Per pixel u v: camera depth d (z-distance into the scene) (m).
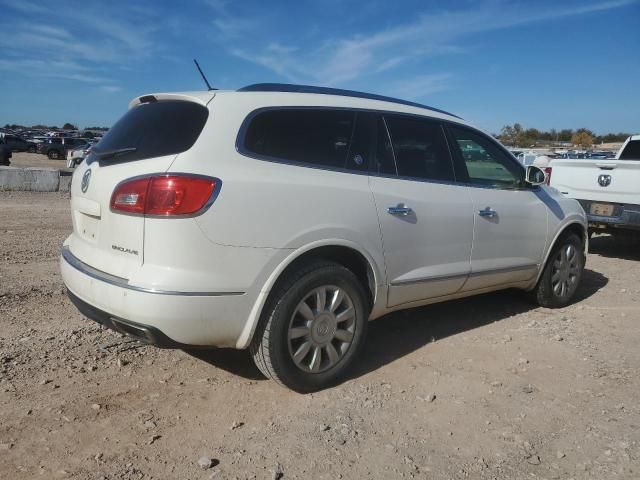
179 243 2.97
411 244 3.98
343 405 3.43
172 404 3.38
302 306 3.42
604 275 7.14
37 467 2.72
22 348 4.09
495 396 3.61
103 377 3.70
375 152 3.89
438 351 4.33
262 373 3.71
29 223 9.69
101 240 3.33
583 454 2.98
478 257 4.54
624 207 7.76
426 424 3.24
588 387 3.77
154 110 3.53
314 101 3.66
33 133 76.38
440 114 4.50
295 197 3.33
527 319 5.17
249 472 2.74
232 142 3.21
